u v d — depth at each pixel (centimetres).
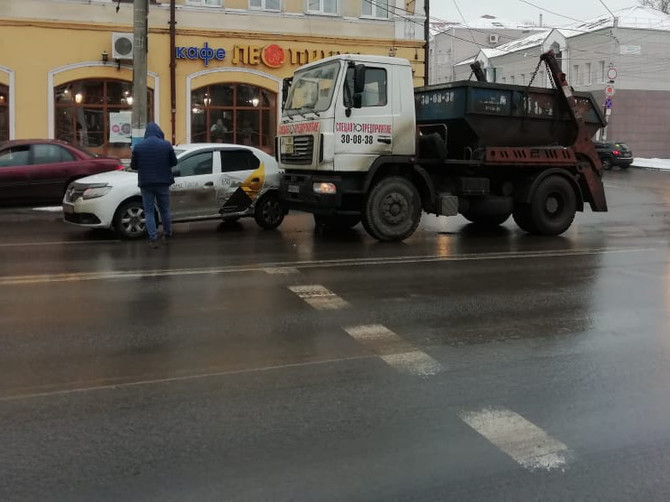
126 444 396
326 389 484
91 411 440
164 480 356
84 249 1039
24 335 595
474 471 371
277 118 2219
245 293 761
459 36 5884
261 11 2156
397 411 448
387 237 1151
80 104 2038
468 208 1239
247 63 2156
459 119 1174
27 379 494
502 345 590
